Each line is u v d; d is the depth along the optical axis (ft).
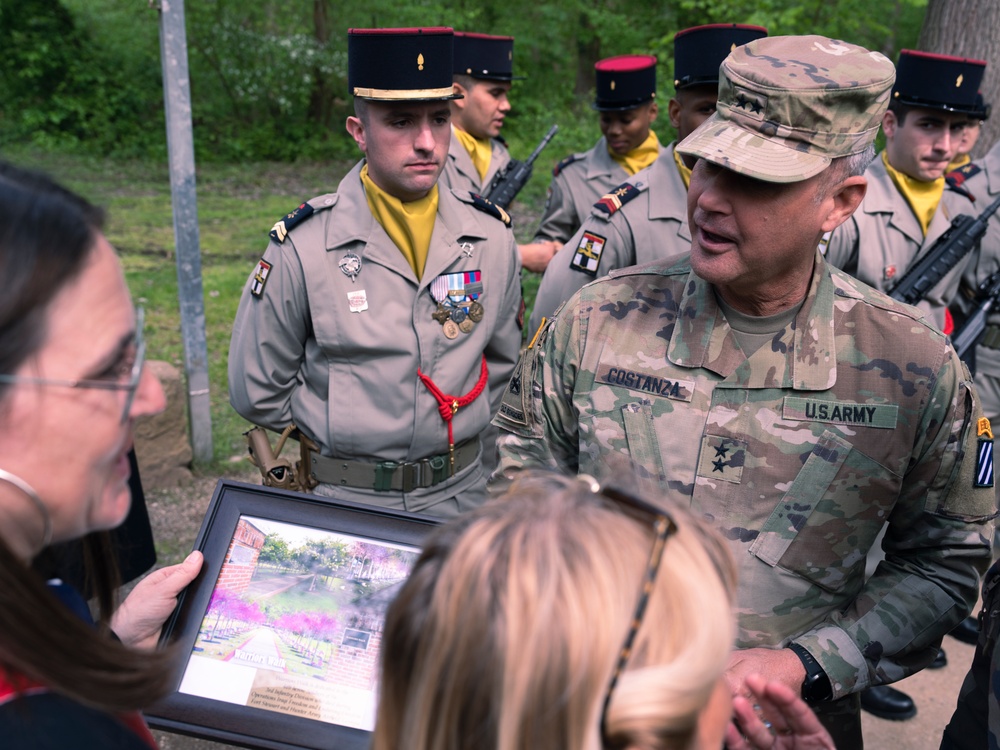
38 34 47.57
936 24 16.60
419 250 8.35
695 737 2.32
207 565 4.94
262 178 42.96
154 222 31.19
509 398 6.09
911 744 9.59
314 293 8.10
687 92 10.13
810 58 4.87
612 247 10.30
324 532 5.08
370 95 7.82
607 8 49.14
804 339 5.20
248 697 4.57
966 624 11.17
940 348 5.08
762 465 5.18
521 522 2.40
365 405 8.31
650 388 5.41
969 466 5.17
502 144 17.90
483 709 2.24
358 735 4.46
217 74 48.52
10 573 2.39
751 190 4.80
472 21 50.29
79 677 2.50
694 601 2.30
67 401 2.53
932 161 10.68
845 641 5.09
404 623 2.45
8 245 2.40
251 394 8.45
